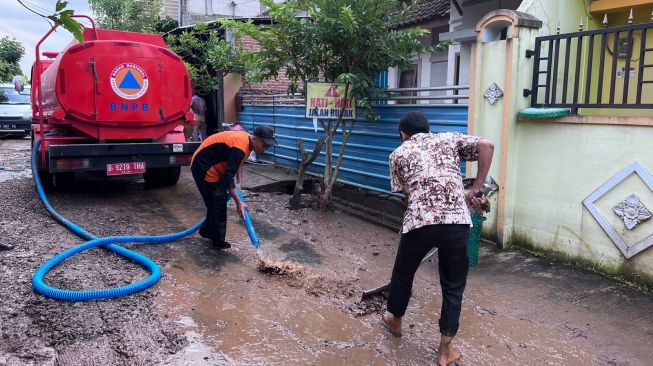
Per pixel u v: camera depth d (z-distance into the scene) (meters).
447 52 10.18
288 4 6.65
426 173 3.21
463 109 5.99
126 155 7.28
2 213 6.38
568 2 5.86
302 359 3.27
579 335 3.67
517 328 3.79
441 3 10.45
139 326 3.54
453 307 3.23
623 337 3.63
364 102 6.56
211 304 3.99
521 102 5.23
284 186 8.85
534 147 5.17
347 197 8.02
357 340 3.55
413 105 6.68
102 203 7.30
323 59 6.83
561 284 4.51
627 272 4.49
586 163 4.73
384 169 7.34
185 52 12.05
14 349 3.12
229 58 10.91
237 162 4.95
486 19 5.31
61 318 3.57
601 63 4.62
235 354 3.27
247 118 11.37
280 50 7.14
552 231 5.07
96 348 3.21
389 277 4.80
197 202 7.55
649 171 4.27
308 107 6.76
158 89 7.45
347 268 5.02
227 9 20.83
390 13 7.33
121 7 13.63
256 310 3.93
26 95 19.48
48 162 7.08
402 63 6.67
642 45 4.30
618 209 4.51
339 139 8.26
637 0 5.80
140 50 7.25
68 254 4.64
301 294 4.29
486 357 3.39
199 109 11.36
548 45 5.29
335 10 6.24
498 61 5.26
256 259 5.12
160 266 4.73
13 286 4.02
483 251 5.38
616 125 4.47
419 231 3.18
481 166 3.24
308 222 6.67
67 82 6.87
